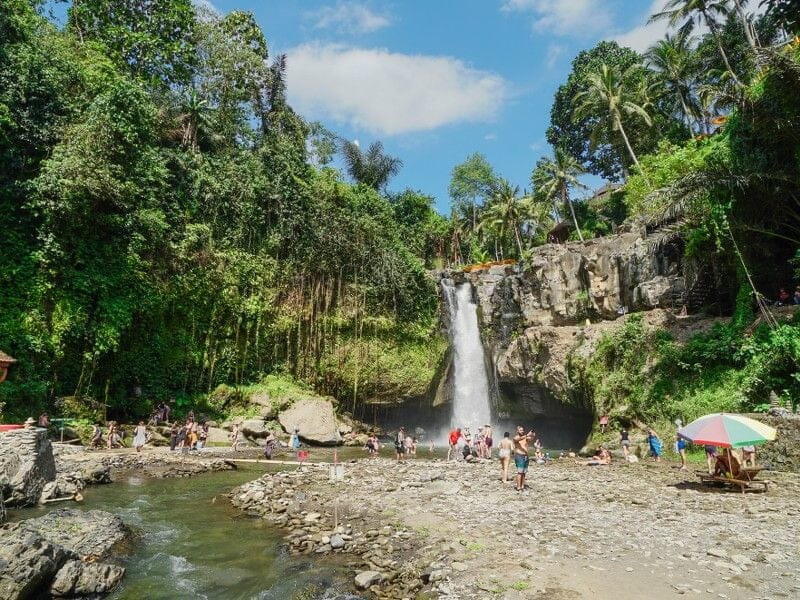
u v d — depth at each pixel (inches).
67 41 1176.8
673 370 911.7
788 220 916.0
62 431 864.3
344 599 301.3
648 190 1336.1
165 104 1406.3
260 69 1724.9
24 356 877.8
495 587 287.9
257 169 1459.2
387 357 1478.8
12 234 907.4
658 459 817.5
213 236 1312.7
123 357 1098.7
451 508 482.0
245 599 309.1
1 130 919.7
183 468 778.8
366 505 512.1
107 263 1026.1
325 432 1259.8
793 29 708.7
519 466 561.6
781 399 727.7
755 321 847.7
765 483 531.5
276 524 477.1
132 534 433.1
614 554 339.0
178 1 1579.7
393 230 1729.8
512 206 2252.7
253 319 1331.2
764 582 288.4
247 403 1262.3
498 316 1574.8
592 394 1082.7
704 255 1001.5
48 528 388.5
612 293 1240.8
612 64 2247.8
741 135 897.5
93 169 954.1
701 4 1504.7
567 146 2415.1
